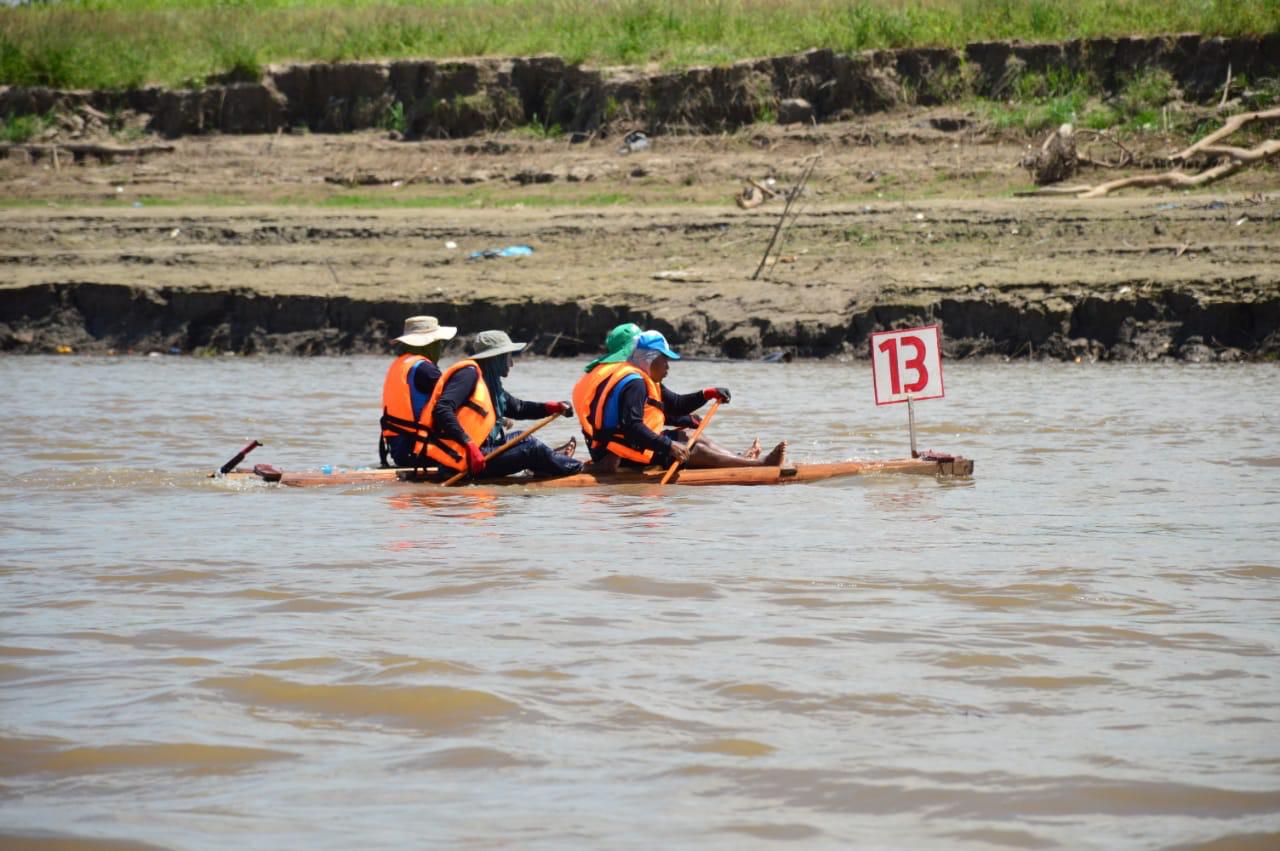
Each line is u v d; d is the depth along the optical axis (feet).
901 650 56.85
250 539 82.64
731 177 291.17
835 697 50.78
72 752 45.68
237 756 45.52
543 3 368.27
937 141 290.56
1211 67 285.23
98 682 53.01
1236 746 45.39
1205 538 81.05
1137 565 73.26
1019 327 208.95
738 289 228.63
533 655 56.13
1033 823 39.63
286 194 315.37
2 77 362.12
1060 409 151.23
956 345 210.79
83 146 339.57
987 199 258.37
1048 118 285.23
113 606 65.16
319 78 349.82
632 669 54.24
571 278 242.17
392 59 350.84
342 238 272.92
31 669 54.75
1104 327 206.18
